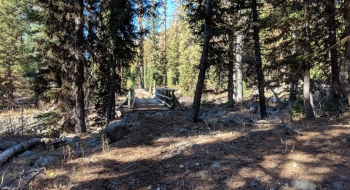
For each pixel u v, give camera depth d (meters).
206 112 18.03
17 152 6.87
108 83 14.94
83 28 12.08
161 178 4.54
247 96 25.23
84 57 12.48
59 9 11.28
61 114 12.58
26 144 7.47
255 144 5.95
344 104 10.21
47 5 11.70
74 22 11.88
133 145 7.01
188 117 10.76
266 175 4.30
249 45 14.57
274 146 5.71
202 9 10.61
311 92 11.33
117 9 12.22
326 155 4.96
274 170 4.47
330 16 8.70
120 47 13.41
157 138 7.59
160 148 6.43
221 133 7.39
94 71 14.84
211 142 6.37
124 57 13.84
